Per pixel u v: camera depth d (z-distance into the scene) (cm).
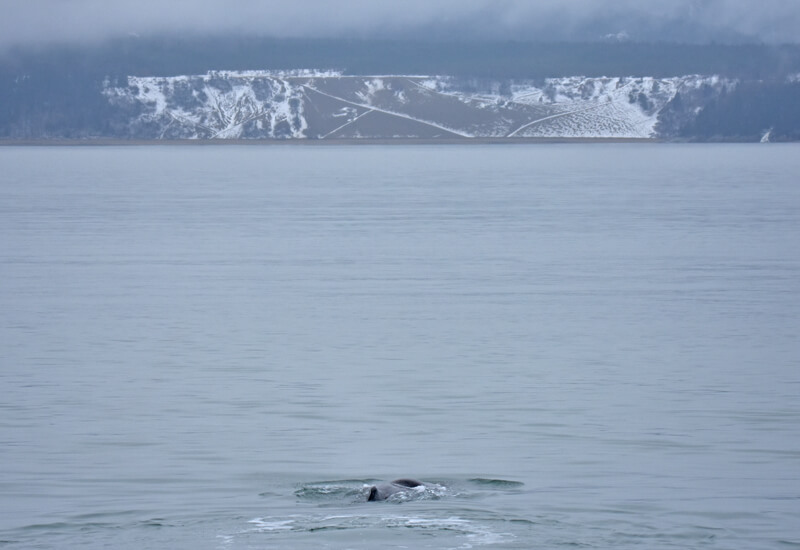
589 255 16888
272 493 5625
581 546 4762
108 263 16188
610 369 8775
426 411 7438
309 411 7456
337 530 4919
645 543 4825
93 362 9144
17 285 13738
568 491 5594
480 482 5772
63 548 4784
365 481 5822
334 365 8981
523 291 13050
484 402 7688
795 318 11044
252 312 11644
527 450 6444
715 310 11562
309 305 12088
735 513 5250
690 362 9019
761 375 8525
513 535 4866
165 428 7006
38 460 6284
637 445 6550
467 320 11081
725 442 6619
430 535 4853
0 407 7600
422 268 15425
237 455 6366
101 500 5528
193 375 8631
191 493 5638
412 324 10881
